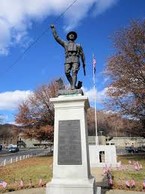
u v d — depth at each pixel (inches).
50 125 1526.8
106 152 906.7
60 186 321.4
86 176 326.6
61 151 342.6
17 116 1551.4
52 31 412.2
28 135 1551.4
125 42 1203.2
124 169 772.0
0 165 951.6
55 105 362.0
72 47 401.4
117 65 1113.4
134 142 3430.1
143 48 1102.4
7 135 4217.5
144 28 1136.8
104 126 2362.2
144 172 685.3
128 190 416.2
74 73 394.0
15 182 501.4
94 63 1311.5
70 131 348.2
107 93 1118.4
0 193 398.6
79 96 356.5
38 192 400.5
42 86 1594.5
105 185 454.3
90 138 2285.9
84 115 353.1
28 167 863.7
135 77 1079.6
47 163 988.6
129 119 1135.0
